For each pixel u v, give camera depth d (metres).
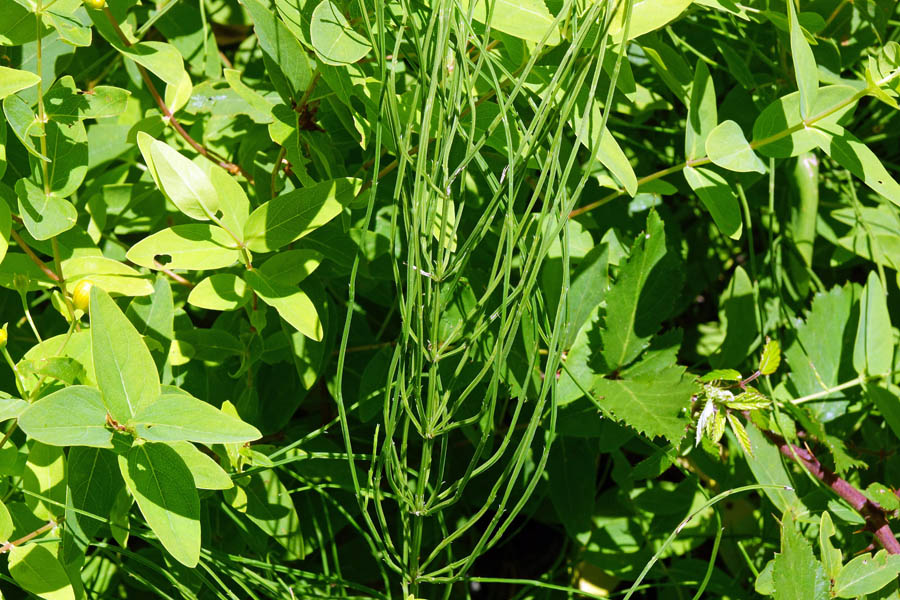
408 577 0.90
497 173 0.99
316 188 0.87
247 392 0.95
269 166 0.97
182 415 0.82
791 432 0.98
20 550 0.86
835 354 1.01
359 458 0.95
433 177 0.84
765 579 0.91
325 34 0.86
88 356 0.87
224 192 0.86
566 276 0.84
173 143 0.98
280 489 0.95
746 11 0.99
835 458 0.96
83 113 0.87
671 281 0.95
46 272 0.89
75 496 0.85
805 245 1.07
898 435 0.98
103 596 0.99
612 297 0.95
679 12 0.88
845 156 0.90
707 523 1.04
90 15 0.89
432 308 0.86
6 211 0.86
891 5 1.02
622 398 0.94
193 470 0.83
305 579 0.99
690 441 1.00
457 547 1.07
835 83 1.00
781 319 1.05
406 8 0.85
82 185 0.97
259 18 0.88
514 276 0.98
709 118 0.94
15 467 0.87
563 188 0.83
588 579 1.07
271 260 0.88
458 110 0.83
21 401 0.85
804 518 0.96
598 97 0.98
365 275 0.97
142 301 0.90
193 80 1.02
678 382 0.94
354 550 1.04
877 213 1.09
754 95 1.03
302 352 0.94
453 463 1.05
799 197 1.07
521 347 0.96
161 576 0.98
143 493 0.82
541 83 0.90
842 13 1.03
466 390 0.86
